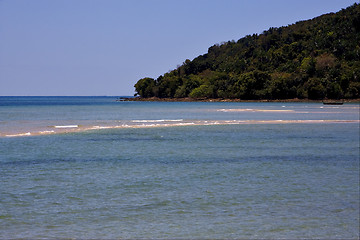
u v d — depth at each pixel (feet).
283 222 65.72
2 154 135.23
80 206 74.23
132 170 108.99
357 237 59.72
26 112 428.15
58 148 151.33
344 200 78.38
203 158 131.03
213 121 289.12
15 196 80.59
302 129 235.81
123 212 70.79
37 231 61.67
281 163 121.29
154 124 261.65
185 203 76.23
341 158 131.23
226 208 73.10
